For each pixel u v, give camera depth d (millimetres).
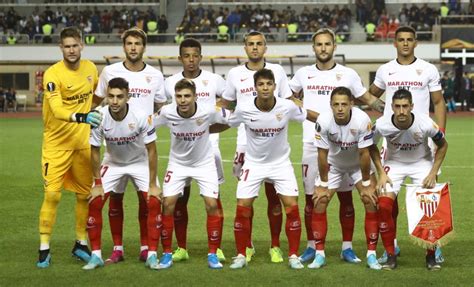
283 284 7262
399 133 7988
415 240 7852
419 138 7988
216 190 8164
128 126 8062
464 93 38406
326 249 8930
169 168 8289
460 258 8383
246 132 8227
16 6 44031
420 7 43469
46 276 7586
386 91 8828
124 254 8688
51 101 8078
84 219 8438
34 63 41125
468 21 40750
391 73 8742
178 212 8383
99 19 42000
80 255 8359
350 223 8367
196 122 8047
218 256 8312
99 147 8055
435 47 39906
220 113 8180
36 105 41156
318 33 8750
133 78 8594
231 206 12008
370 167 8172
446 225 7867
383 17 41406
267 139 8086
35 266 8016
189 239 9531
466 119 32594
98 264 8008
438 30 40094
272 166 8172
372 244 8000
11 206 11914
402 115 7789
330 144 8148
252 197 8133
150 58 36188
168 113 8047
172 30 43750
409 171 8234
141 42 8555
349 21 42031
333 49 8773
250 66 8828
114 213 8367
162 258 8023
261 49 8711
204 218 10867
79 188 8430
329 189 8273
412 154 8172
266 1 44688
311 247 8578
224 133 26406
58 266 8047
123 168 8336
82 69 8445
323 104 8844
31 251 8750
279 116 8016
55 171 8242
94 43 40344
